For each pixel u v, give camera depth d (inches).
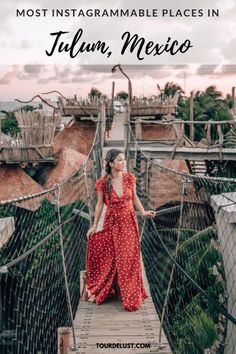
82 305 203.5
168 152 554.9
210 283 298.5
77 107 796.6
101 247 204.4
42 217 343.9
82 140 784.3
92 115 796.0
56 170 582.2
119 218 199.0
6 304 244.8
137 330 181.0
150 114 768.3
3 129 881.5
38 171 595.2
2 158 558.3
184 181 205.5
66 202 431.2
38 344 269.0
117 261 199.0
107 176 200.1
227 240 184.9
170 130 764.6
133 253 199.6
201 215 294.0
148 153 561.6
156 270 348.2
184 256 330.6
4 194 544.7
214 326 284.0
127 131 612.7
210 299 151.1
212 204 203.8
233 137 580.7
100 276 205.8
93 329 181.9
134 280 198.7
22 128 569.6
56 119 594.9
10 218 229.1
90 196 405.7
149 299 209.8
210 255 299.4
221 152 531.8
